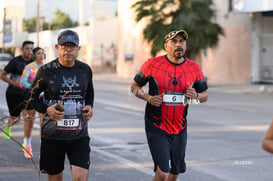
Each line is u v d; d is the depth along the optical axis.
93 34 58.56
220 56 36.41
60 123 5.80
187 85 6.16
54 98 5.87
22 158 9.39
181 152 6.23
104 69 59.19
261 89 28.72
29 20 32.59
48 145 5.85
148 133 6.21
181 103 6.16
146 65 6.26
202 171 8.55
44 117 5.88
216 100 22.98
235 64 35.47
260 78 34.47
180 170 6.28
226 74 36.09
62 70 5.88
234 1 33.34
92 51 57.97
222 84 35.09
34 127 13.17
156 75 6.18
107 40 59.59
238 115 16.61
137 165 9.04
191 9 31.61
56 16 61.06
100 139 11.64
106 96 24.39
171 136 6.17
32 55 9.98
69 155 5.89
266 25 34.50
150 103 6.09
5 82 9.70
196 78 6.28
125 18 50.66
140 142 11.29
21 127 13.08
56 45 5.89
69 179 8.08
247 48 34.69
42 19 58.00
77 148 5.85
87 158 5.84
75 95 5.87
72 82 5.86
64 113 5.82
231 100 23.09
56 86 5.82
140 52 47.84
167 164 5.96
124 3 50.66
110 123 14.30
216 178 8.09
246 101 22.61
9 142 10.95
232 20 35.47
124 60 51.47
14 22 29.28
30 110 9.34
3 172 8.31
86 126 5.99
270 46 33.78
